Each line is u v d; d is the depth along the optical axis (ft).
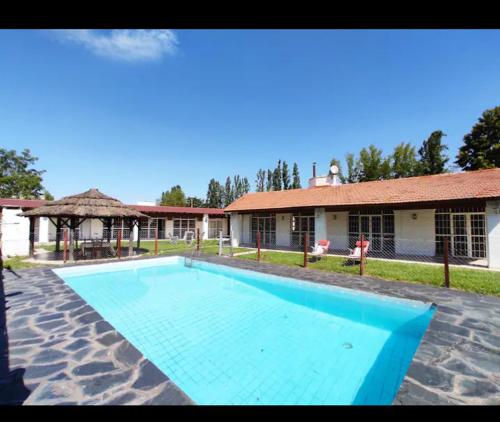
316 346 14.39
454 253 40.22
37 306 17.49
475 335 12.85
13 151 130.62
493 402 7.88
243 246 61.98
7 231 43.52
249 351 13.79
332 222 52.47
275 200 60.95
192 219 90.53
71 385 8.60
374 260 37.91
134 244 66.54
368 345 14.49
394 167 118.42
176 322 17.76
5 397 7.97
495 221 30.76
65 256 35.99
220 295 24.57
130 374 9.32
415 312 18.26
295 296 24.35
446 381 8.99
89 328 13.75
